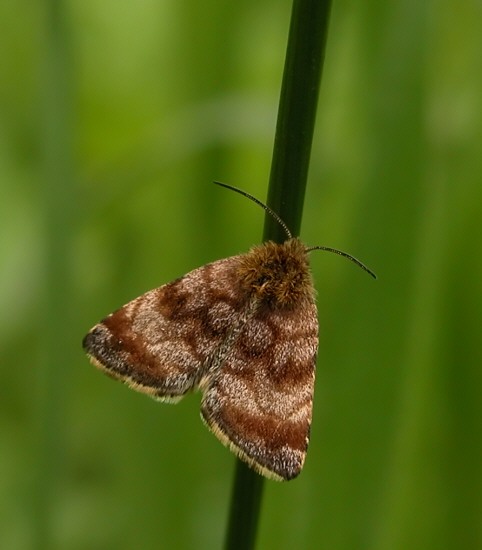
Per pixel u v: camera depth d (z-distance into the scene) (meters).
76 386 0.16
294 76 0.12
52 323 0.14
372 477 0.14
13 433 0.16
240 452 0.12
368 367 0.14
